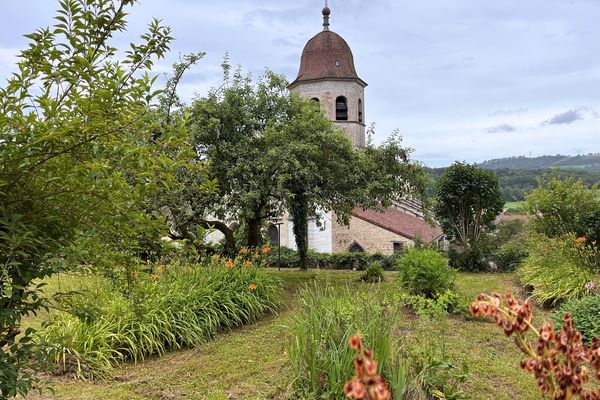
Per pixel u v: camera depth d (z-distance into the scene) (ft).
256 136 41.93
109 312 21.97
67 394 17.17
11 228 8.38
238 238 52.90
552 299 30.09
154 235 10.87
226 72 43.06
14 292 9.29
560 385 4.77
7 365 9.45
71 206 9.32
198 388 17.74
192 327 24.04
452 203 64.80
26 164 8.43
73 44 9.86
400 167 45.88
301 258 60.90
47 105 8.64
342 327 15.89
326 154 41.42
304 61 100.27
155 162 9.92
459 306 28.07
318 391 14.12
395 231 89.25
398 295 22.61
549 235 49.93
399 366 13.23
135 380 18.88
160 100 37.88
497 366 19.17
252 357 21.36
